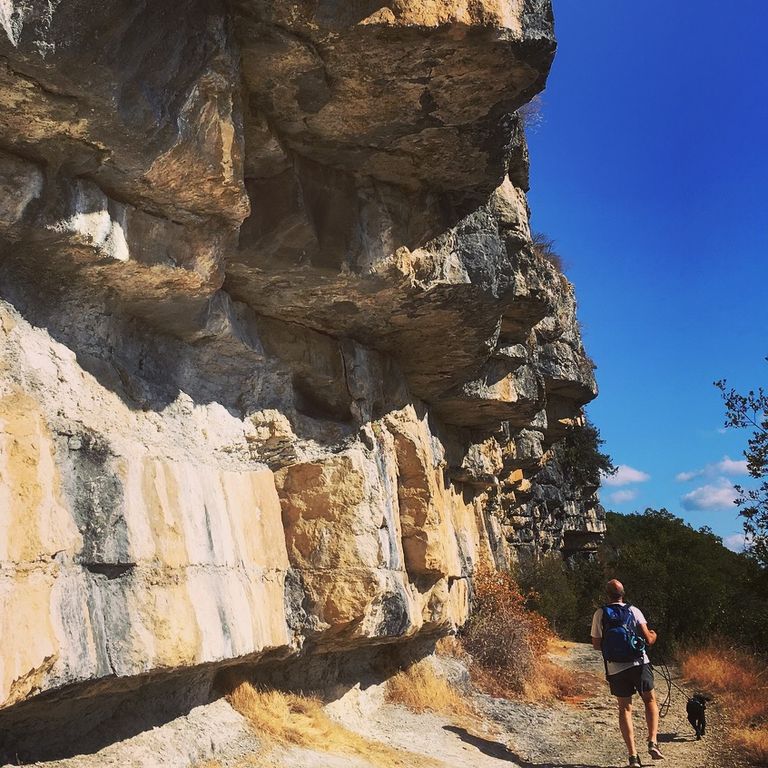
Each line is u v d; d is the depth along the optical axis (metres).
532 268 10.17
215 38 4.39
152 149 4.37
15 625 3.59
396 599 7.69
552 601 19.39
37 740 4.34
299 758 5.78
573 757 8.16
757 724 9.50
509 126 6.06
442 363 9.11
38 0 3.51
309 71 5.09
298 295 6.72
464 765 7.17
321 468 7.08
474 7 4.87
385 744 7.17
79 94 3.90
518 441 17.00
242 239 5.89
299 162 5.98
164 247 4.96
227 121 4.64
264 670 6.88
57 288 4.76
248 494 6.43
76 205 4.40
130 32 3.88
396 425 8.64
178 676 5.22
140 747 4.88
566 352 19.12
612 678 7.71
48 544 3.93
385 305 7.21
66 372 4.75
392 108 5.56
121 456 4.71
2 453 3.75
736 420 11.69
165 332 5.84
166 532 4.98
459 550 12.40
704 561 22.84
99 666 4.20
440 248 7.04
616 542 33.94
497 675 11.66
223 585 5.57
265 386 7.04
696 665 13.58
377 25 4.78
